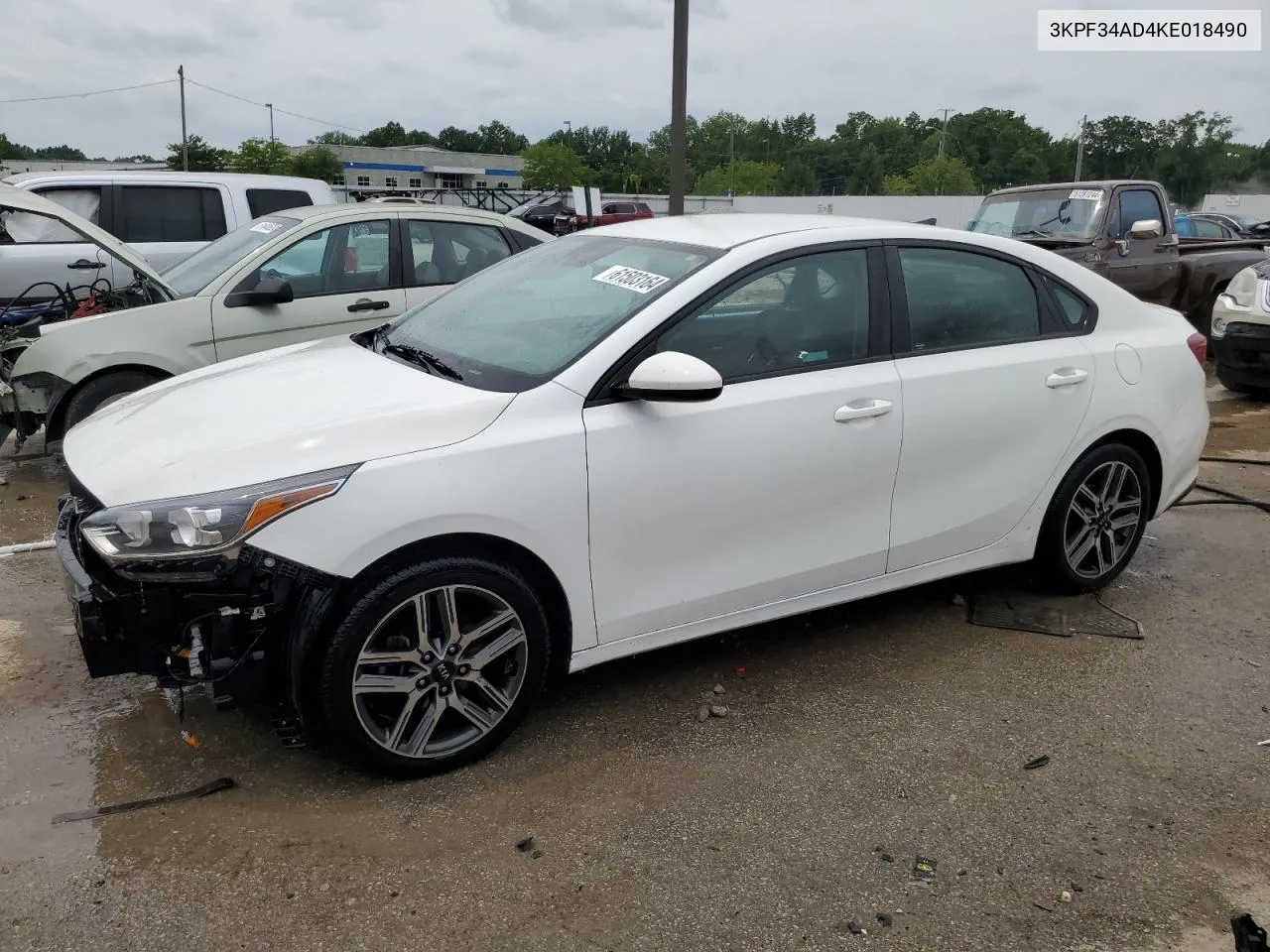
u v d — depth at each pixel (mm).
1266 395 9469
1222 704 3602
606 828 2840
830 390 3494
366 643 2836
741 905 2545
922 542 3846
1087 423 4180
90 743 3203
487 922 2471
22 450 7008
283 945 2383
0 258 8688
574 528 3064
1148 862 2744
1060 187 10617
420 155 92250
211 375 3670
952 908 2553
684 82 10617
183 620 2760
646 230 3895
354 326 6652
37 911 2465
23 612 4195
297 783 3014
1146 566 4945
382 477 2773
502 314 3652
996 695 3641
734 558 3416
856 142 123875
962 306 3920
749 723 3420
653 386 2975
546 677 3234
